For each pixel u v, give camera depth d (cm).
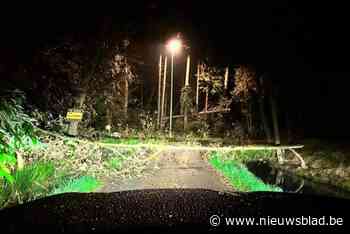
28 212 260
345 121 1830
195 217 245
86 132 1403
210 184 909
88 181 823
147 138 1714
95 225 235
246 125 2341
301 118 2045
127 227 231
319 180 1202
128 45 1827
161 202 282
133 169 984
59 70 1280
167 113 2923
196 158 1280
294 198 294
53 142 857
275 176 1238
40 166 742
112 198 298
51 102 1212
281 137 2028
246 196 302
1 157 551
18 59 995
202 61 2591
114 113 2048
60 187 747
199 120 2470
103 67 1633
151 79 2986
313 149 1599
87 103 1608
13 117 582
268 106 2128
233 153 1364
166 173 992
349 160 1330
